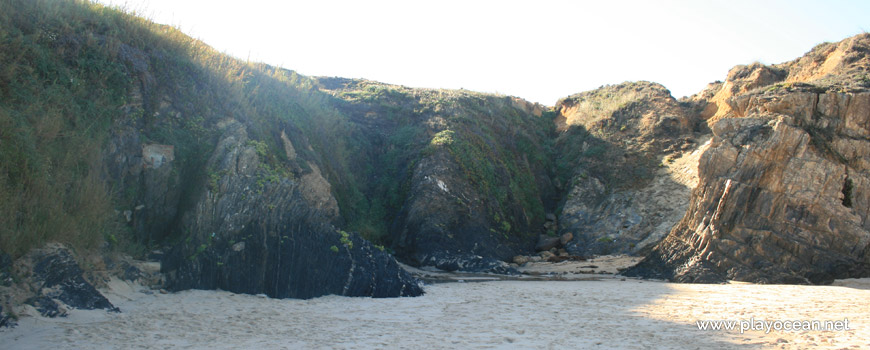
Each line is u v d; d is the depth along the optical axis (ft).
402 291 43.09
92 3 57.47
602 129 107.34
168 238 48.06
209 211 44.96
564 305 37.22
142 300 35.86
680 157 95.25
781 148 62.08
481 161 89.25
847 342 24.25
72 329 27.07
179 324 28.99
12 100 41.83
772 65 105.81
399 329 28.22
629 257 75.97
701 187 64.59
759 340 24.93
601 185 96.02
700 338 25.52
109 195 44.06
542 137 116.88
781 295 43.65
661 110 105.60
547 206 100.63
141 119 52.06
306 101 82.99
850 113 65.10
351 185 81.82
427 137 91.91
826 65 88.74
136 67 53.16
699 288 48.80
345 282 42.80
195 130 54.95
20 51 45.29
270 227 44.47
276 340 25.30
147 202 49.14
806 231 59.93
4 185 34.32
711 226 61.67
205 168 50.39
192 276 40.96
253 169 49.60
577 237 86.94
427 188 79.15
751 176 62.44
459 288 48.57
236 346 23.94
